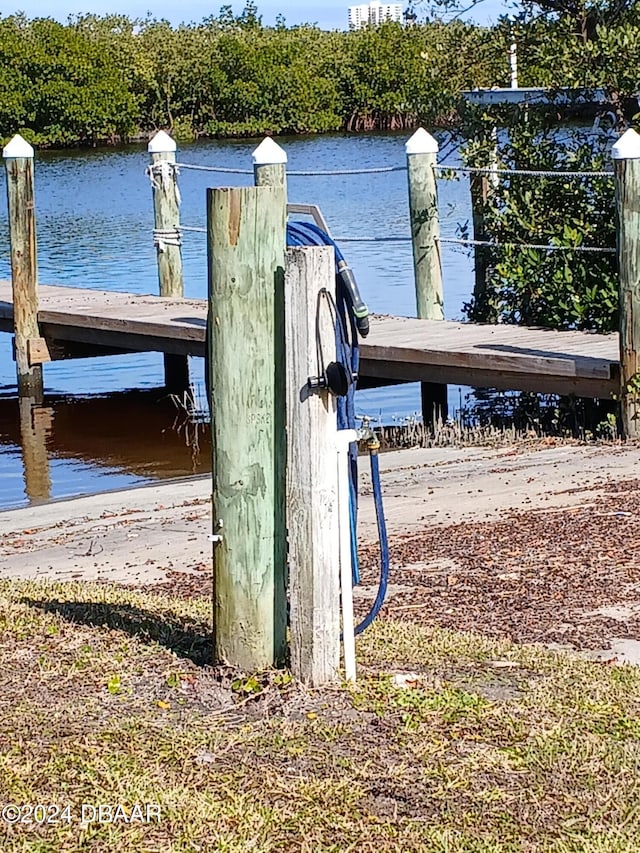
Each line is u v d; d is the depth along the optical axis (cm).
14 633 560
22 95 5844
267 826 386
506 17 1402
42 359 1484
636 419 980
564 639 558
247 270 475
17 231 1465
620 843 372
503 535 737
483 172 1239
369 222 2820
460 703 469
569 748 431
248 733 447
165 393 1510
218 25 6456
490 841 375
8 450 1259
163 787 409
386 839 378
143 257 2478
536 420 1141
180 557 751
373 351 1141
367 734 445
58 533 846
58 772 420
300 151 4606
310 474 470
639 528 729
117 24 6431
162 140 1539
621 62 1270
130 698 481
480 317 1349
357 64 5866
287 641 499
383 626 575
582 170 1273
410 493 869
